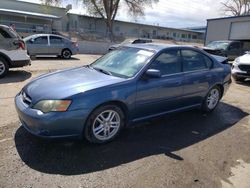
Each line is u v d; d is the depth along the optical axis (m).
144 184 2.99
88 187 2.88
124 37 35.78
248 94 7.92
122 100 3.85
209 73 5.36
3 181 2.88
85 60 16.06
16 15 30.64
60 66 12.20
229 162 3.60
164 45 4.89
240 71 9.55
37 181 2.92
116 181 3.01
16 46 8.48
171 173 3.24
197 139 4.29
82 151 3.62
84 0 36.69
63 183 2.91
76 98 3.44
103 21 40.69
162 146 3.95
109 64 4.66
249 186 3.07
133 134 4.31
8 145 3.65
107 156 3.55
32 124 3.41
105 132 3.86
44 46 15.43
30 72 9.76
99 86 3.68
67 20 37.81
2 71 8.39
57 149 3.62
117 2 37.03
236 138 4.41
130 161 3.46
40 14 32.53
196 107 5.38
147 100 4.21
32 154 3.45
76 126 3.49
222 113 5.76
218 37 28.23
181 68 4.83
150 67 4.28
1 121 4.50
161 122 4.94
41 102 3.43
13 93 6.49
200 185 3.03
